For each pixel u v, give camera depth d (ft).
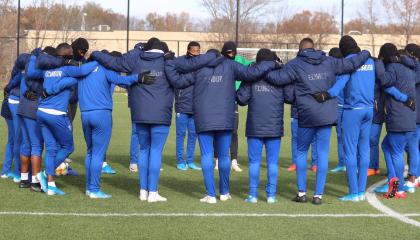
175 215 23.89
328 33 173.06
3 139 50.06
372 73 27.04
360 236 21.22
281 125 26.50
